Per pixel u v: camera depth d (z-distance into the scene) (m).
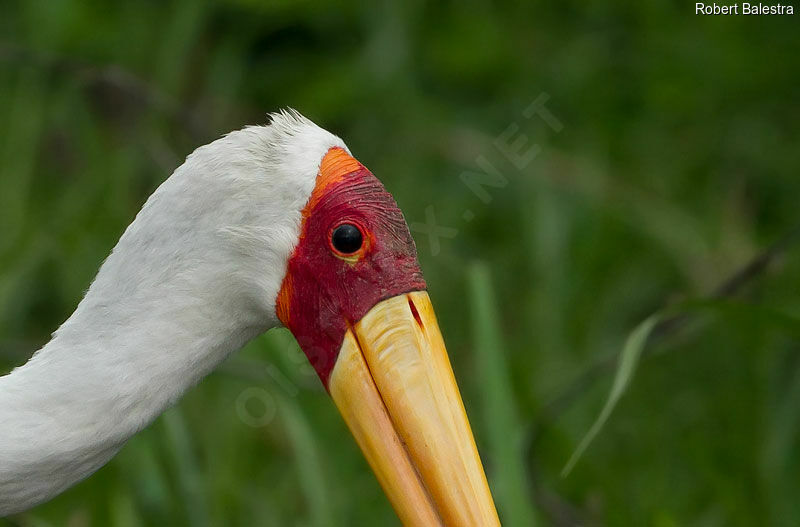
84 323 4.91
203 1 10.16
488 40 10.39
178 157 9.30
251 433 8.51
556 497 7.62
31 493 4.92
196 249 4.90
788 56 10.11
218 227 4.90
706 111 10.23
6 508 4.95
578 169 9.72
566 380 8.80
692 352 9.11
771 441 8.06
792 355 8.67
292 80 10.45
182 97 10.10
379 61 10.29
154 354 4.89
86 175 9.52
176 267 4.89
